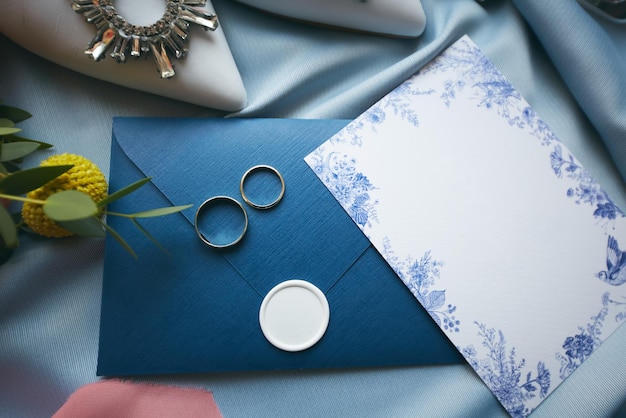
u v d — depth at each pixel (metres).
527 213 0.61
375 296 0.58
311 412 0.57
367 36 0.66
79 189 0.50
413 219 0.60
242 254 0.58
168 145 0.59
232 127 0.60
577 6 0.64
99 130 0.62
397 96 0.63
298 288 0.57
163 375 0.57
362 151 0.61
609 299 0.60
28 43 0.57
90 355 0.57
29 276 0.58
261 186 0.59
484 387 0.58
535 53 0.70
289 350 0.56
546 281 0.59
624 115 0.62
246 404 0.57
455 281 0.59
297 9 0.61
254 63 0.65
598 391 0.57
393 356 0.57
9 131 0.45
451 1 0.68
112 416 0.53
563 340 0.59
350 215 0.59
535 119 0.63
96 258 0.59
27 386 0.56
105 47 0.55
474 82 0.64
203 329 0.56
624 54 0.70
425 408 0.57
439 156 0.61
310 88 0.66
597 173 0.66
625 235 0.61
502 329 0.58
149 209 0.58
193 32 0.58
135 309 0.56
